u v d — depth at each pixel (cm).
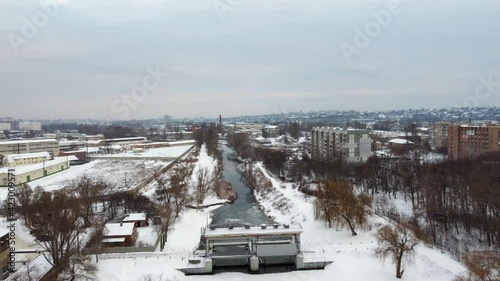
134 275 8188
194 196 16300
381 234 8694
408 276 8075
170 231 11975
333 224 11644
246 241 9094
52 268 8044
